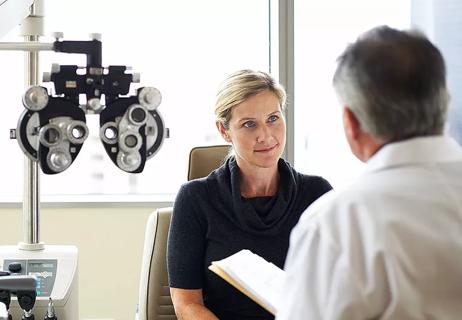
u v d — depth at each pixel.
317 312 1.17
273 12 3.79
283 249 2.35
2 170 3.81
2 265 2.43
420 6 3.54
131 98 2.12
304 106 3.86
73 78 2.13
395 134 1.21
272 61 3.84
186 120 3.86
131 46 3.78
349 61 1.22
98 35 2.16
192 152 2.59
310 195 2.41
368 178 1.21
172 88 3.82
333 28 3.84
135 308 3.78
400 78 1.17
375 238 1.13
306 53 3.84
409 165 1.19
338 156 3.88
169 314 2.57
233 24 3.84
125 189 3.90
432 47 1.21
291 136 3.79
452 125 3.36
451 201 1.15
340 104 1.26
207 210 2.36
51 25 3.73
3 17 1.52
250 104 2.27
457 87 3.38
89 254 3.75
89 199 3.78
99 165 3.87
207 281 2.36
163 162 3.89
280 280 1.94
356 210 1.17
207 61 3.83
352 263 1.14
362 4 3.85
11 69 3.72
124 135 2.10
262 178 2.36
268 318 2.31
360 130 1.25
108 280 3.76
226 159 2.48
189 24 3.80
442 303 1.14
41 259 2.47
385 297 1.13
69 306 2.37
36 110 2.09
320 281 1.17
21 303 2.10
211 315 2.25
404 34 1.21
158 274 2.56
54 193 3.88
